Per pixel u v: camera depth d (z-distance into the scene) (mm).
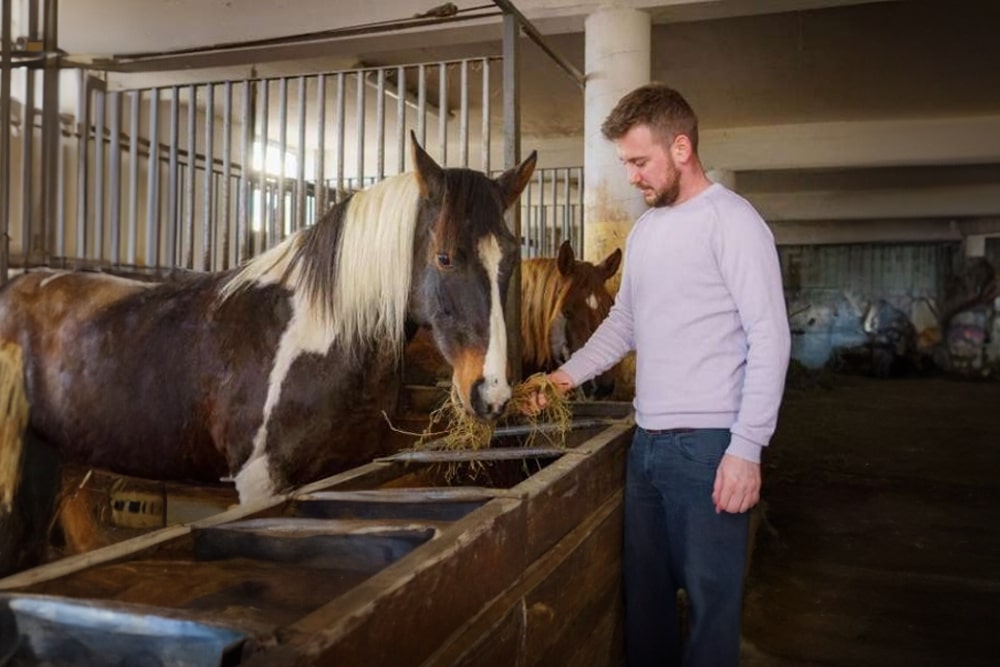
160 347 2207
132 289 2453
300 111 3521
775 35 5215
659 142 1640
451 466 1947
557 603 1376
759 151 7938
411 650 850
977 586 3207
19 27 4188
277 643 694
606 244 3764
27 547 2436
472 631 1014
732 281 1592
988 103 6980
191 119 3668
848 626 2797
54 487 2531
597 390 3443
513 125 2604
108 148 5070
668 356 1703
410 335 2102
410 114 6289
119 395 2240
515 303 2564
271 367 2037
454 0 3789
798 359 14281
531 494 1247
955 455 6156
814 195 11289
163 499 2482
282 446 2014
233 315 2145
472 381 1792
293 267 2141
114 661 804
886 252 14758
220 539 1181
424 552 923
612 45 3699
